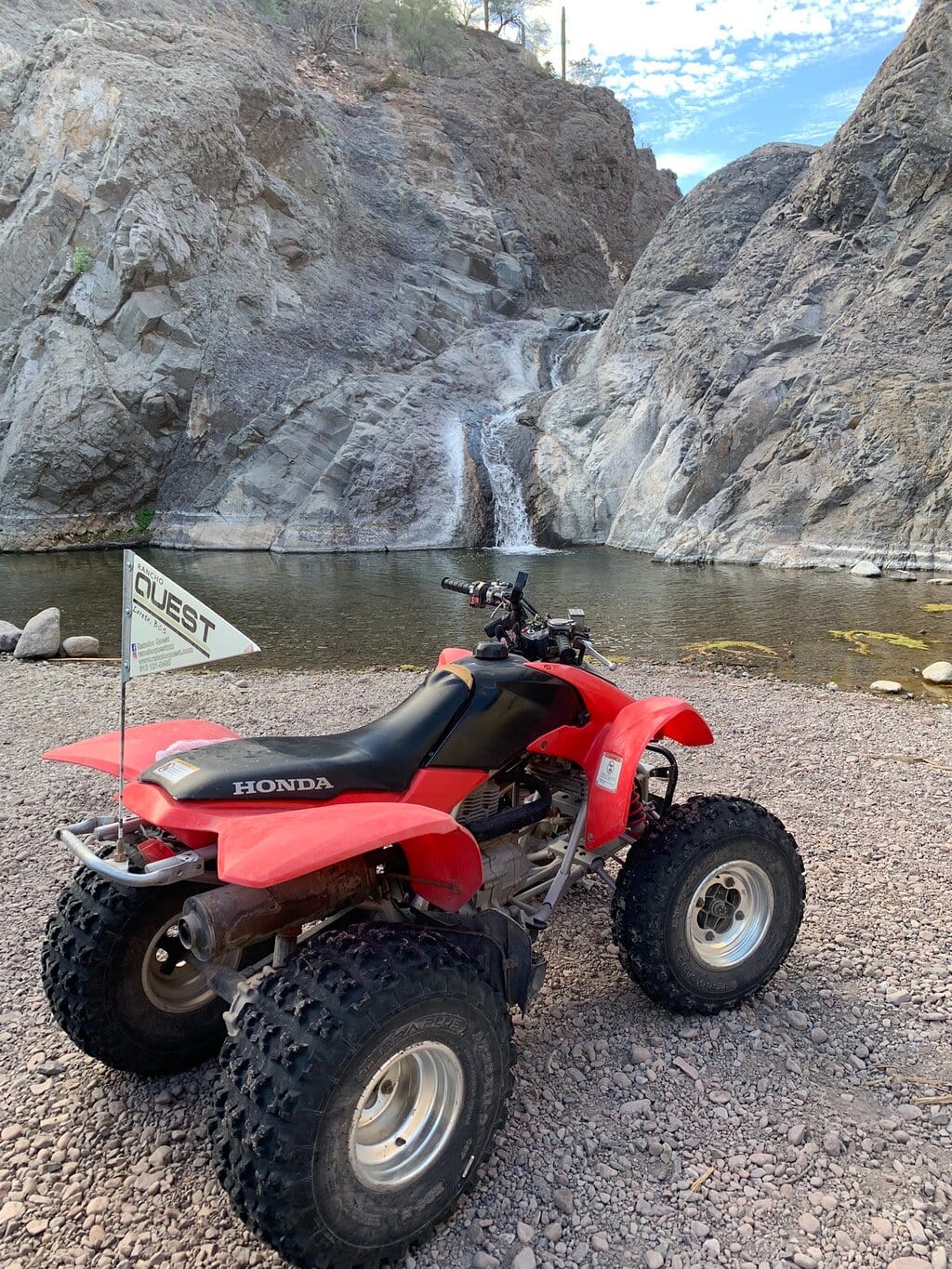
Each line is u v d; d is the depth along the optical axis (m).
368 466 26.52
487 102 48.56
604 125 52.62
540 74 56.19
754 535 20.73
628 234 55.03
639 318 29.44
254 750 2.62
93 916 2.85
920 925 4.01
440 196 39.31
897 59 23.97
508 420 29.16
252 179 31.72
